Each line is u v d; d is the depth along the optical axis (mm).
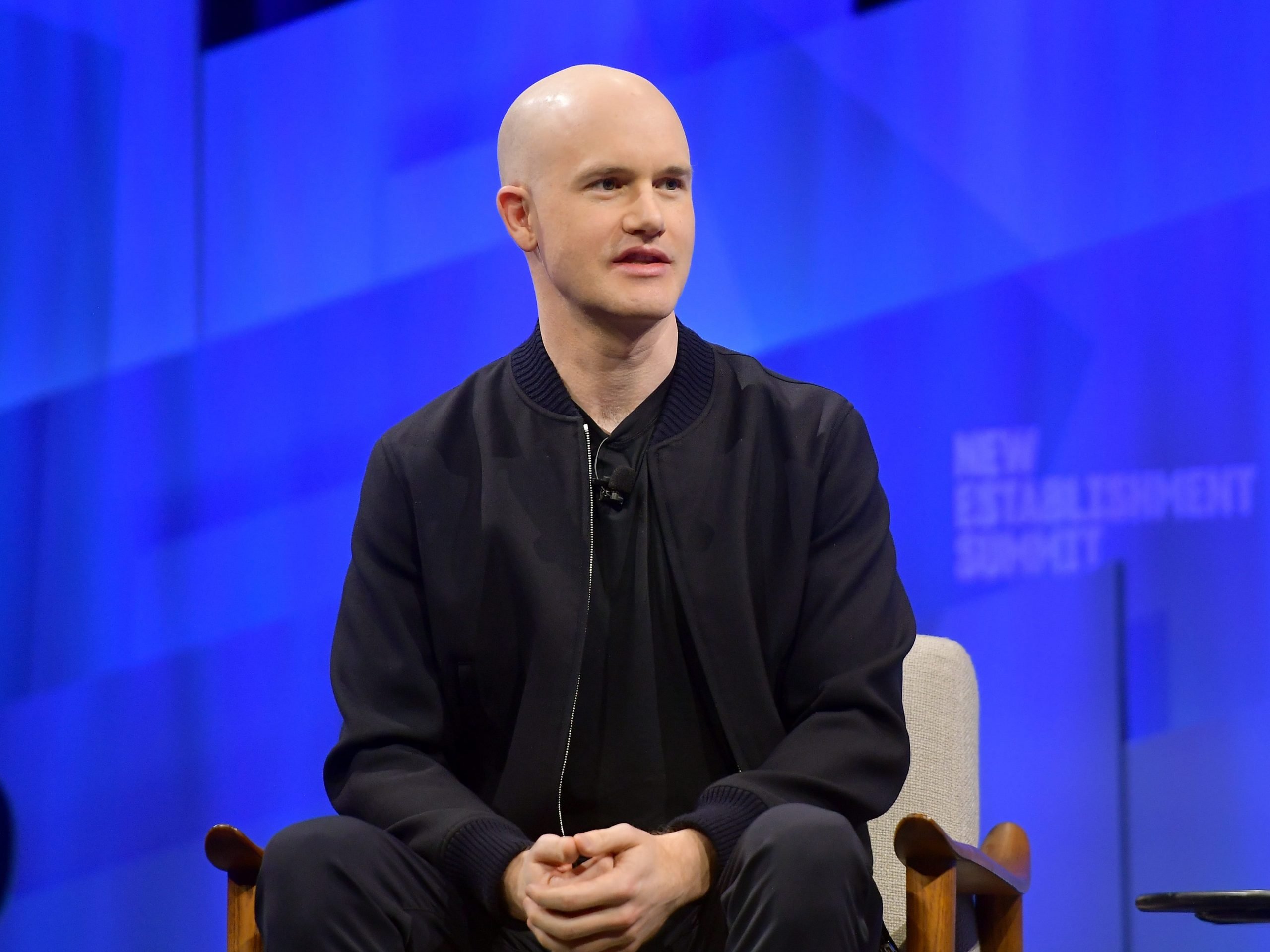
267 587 10156
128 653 10156
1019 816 9414
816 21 9867
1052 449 9555
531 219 5555
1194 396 9398
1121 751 9336
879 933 4699
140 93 10344
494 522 5578
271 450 10211
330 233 10219
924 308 9734
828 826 4391
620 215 5332
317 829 4656
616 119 5324
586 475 5582
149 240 10305
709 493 5578
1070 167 9609
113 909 10055
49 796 10070
